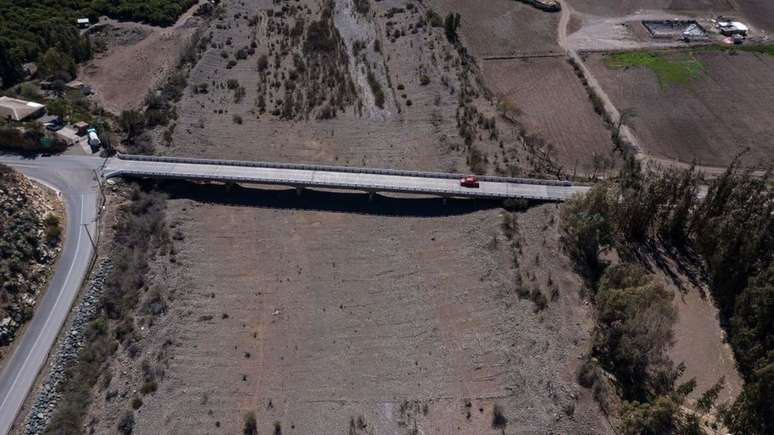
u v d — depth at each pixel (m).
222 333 85.88
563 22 184.00
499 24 181.38
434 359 82.88
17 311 83.44
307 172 112.50
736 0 198.12
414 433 72.75
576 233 94.44
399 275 96.88
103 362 79.75
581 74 155.62
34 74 141.12
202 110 132.50
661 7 194.12
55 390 75.94
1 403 74.00
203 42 156.00
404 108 136.62
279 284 94.69
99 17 171.12
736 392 77.69
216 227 104.69
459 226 105.69
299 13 174.75
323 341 85.62
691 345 84.44
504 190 108.88
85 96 136.00
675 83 153.00
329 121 132.00
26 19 158.62
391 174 112.50
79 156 113.62
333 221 107.69
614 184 106.56
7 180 96.19
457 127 129.75
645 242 101.25
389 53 157.00
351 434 72.62
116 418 73.19
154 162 113.44
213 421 74.00
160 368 79.25
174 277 92.75
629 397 74.12
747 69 159.88
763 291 77.69
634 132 134.50
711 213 97.31
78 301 86.75
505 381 78.25
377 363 82.50
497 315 87.81
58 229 96.06
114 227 99.31
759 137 133.75
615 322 78.12
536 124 136.00
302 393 78.19
